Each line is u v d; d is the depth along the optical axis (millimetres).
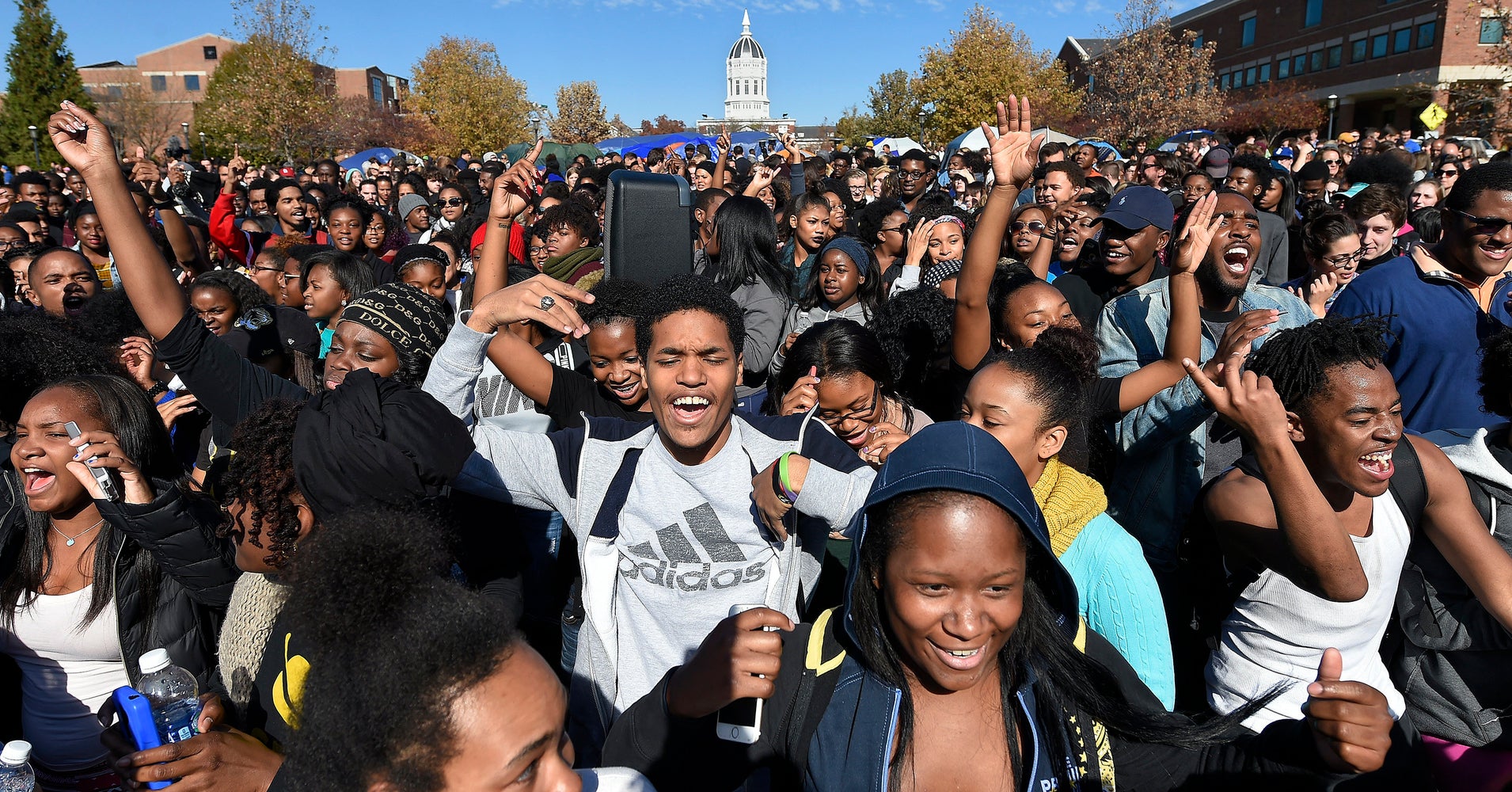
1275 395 1751
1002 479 1353
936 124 33562
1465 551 2055
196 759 1607
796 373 2891
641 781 1468
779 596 2074
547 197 9305
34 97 35188
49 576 2324
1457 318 3395
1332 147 12492
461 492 2191
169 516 2135
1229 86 47438
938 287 4145
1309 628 2031
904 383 3836
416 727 1136
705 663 1465
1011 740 1454
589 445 2172
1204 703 2439
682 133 27031
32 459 2182
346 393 2037
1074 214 5348
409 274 4867
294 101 32312
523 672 1209
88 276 4852
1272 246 6227
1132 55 32281
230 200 8250
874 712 1457
